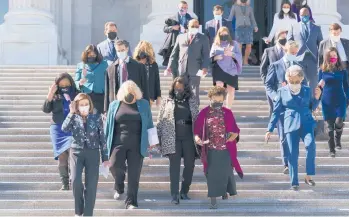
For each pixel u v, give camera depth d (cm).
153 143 2336
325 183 2559
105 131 2342
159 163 2731
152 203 2409
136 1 5969
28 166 2677
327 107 2795
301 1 4019
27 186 2545
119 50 2588
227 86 3042
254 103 3434
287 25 3925
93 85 2658
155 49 4956
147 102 2358
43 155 2800
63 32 5766
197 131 2370
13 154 2805
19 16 5009
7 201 2411
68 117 2206
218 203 2409
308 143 2458
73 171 2197
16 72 3969
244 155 2808
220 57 2984
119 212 2319
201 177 2630
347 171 2683
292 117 2469
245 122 3167
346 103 2838
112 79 2584
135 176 2330
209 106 2386
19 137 2956
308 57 3002
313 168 2466
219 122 2358
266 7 5525
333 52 2806
